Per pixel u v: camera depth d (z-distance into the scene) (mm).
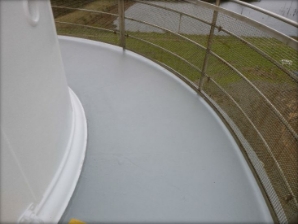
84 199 1375
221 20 1607
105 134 1799
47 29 1164
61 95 1398
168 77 2428
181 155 1657
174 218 1316
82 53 2803
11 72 885
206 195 1425
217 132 1839
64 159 1406
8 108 892
